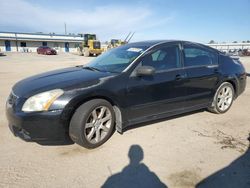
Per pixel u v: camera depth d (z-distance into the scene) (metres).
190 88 4.49
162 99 4.14
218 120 4.76
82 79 3.57
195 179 2.80
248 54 43.00
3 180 2.76
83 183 2.73
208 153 3.40
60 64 20.03
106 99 3.63
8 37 52.09
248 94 7.25
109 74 3.77
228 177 2.83
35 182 2.73
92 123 3.48
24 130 3.25
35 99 3.23
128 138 3.88
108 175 2.88
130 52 4.22
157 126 4.38
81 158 3.27
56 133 3.28
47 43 58.41
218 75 4.91
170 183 2.72
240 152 3.43
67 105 3.24
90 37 38.66
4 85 8.94
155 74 4.03
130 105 3.80
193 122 4.62
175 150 3.49
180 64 4.40
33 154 3.37
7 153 3.38
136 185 2.70
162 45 4.29
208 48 5.01
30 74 12.61
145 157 3.30
